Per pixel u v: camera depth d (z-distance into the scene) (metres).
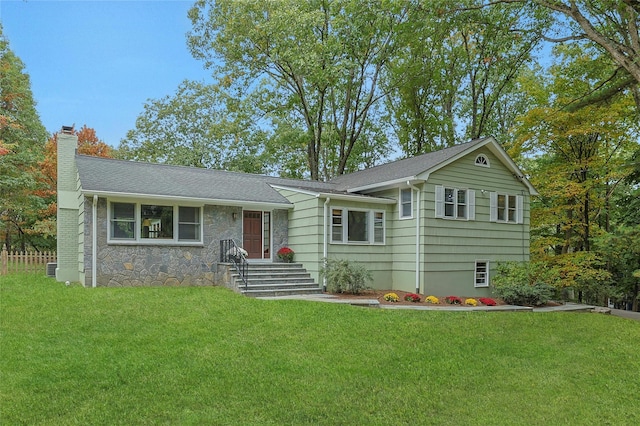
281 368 6.65
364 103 28.03
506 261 16.27
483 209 15.84
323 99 25.34
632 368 7.53
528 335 9.34
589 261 15.78
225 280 13.86
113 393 5.54
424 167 14.48
